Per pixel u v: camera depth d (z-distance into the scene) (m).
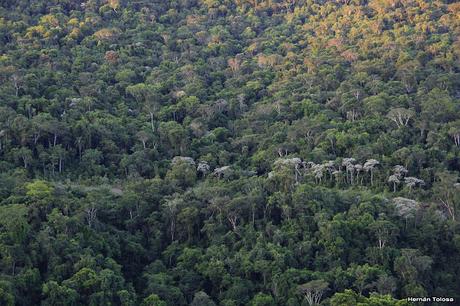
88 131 168.38
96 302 109.25
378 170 154.00
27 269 112.62
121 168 163.88
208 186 151.75
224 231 136.38
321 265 126.19
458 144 165.38
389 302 109.75
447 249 134.88
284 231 132.50
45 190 134.00
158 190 148.50
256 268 123.12
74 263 116.56
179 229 138.12
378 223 129.50
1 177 144.12
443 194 145.25
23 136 159.25
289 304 115.88
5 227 117.00
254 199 138.00
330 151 165.38
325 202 138.88
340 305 108.31
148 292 117.56
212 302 116.25
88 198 136.88
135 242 133.25
